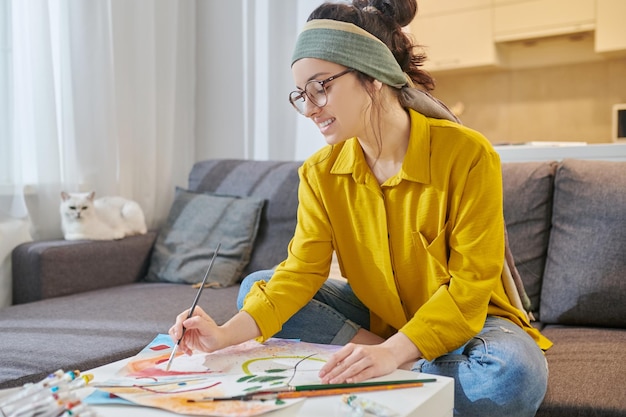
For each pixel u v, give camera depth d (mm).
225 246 2561
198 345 1226
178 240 2660
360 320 1651
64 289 2346
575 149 2678
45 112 2557
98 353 1540
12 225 2449
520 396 1182
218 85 3361
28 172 2590
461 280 1312
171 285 2506
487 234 1333
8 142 2416
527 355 1225
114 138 2807
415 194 1409
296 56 1294
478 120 4762
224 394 973
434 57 4539
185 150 3305
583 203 1864
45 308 2051
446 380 1054
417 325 1239
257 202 2596
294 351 1223
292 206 2555
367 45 1287
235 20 3309
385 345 1191
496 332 1318
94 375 1079
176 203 2797
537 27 4219
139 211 2740
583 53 4375
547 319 1862
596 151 2646
